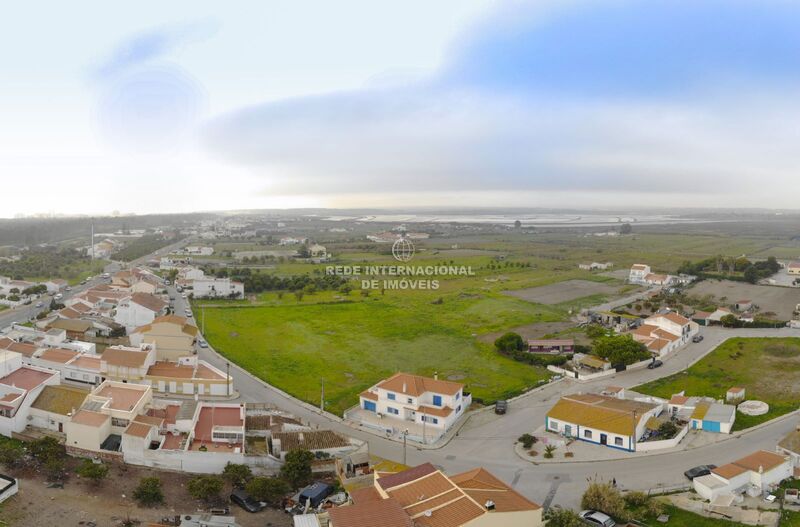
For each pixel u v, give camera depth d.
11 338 127.50
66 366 110.94
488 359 135.00
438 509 59.78
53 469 76.38
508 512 60.34
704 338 148.00
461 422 99.31
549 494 75.19
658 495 74.38
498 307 189.50
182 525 65.44
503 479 79.31
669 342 136.00
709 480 74.62
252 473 79.50
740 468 76.00
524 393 112.62
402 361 133.12
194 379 107.69
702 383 116.56
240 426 86.50
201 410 91.38
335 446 84.44
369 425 97.38
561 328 162.25
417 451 88.25
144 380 107.75
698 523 67.56
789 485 76.31
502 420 100.06
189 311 179.38
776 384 114.25
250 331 157.75
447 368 128.38
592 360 125.69
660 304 187.88
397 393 99.69
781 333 150.00
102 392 91.19
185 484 76.19
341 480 77.25
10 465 77.44
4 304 182.25
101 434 82.31
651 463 83.31
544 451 87.81
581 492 75.62
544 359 130.38
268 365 128.25
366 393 104.56
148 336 118.88
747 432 92.81
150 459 79.81
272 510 71.06
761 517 67.88
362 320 172.12
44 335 131.88
